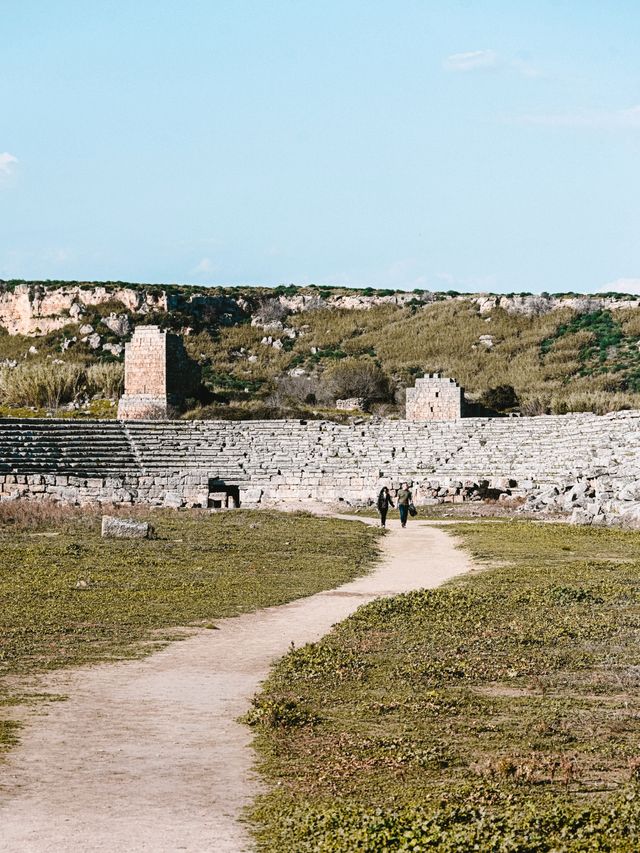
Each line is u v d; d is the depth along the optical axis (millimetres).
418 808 15602
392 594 36469
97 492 72562
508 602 33719
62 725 20297
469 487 76000
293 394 127562
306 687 23547
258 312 174500
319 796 16578
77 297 162500
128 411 100125
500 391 119812
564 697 23109
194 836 14703
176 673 24688
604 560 44469
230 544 48594
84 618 30875
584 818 15266
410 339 160375
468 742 19875
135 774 17453
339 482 83125
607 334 150750
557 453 81688
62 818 15328
